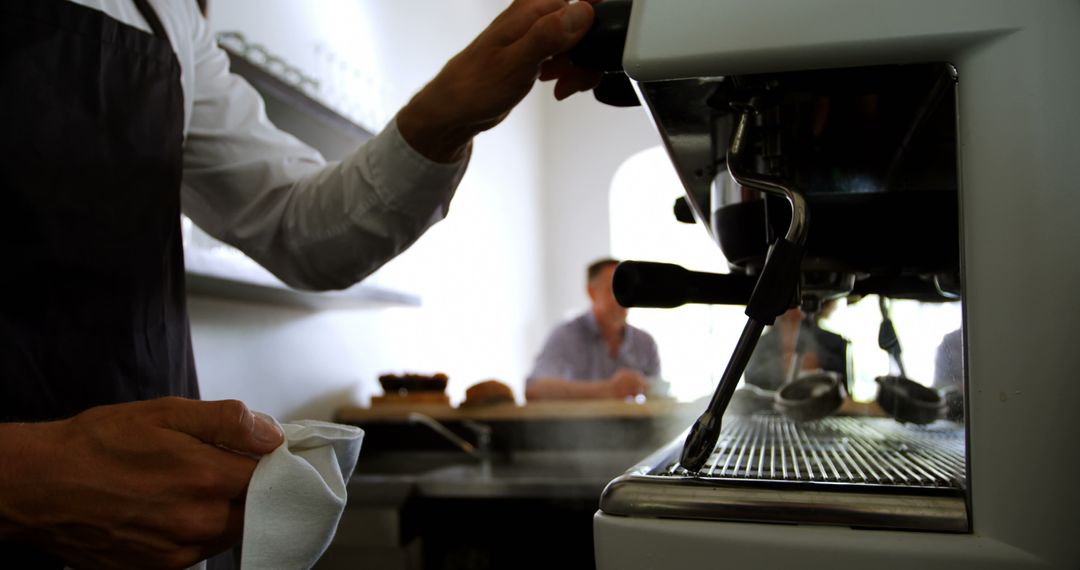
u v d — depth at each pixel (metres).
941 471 0.48
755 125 0.52
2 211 0.60
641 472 0.46
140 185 0.69
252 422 0.39
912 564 0.38
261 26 1.85
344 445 0.43
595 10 0.50
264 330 1.82
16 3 0.62
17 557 0.52
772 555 0.40
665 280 0.53
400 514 1.30
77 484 0.37
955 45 0.39
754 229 0.54
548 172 4.51
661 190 4.48
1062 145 0.37
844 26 0.39
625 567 0.42
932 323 0.64
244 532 0.37
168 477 0.38
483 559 1.38
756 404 0.87
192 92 0.79
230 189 0.82
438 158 0.69
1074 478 0.36
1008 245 0.38
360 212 0.73
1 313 0.58
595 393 2.29
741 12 0.40
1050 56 0.37
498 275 3.64
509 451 1.79
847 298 0.78
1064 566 0.36
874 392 0.83
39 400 0.59
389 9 2.63
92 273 0.64
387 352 2.50
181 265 0.75
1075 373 0.36
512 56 0.56
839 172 0.58
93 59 0.66
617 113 4.43
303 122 1.69
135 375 0.66
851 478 0.45
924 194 0.56
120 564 0.40
